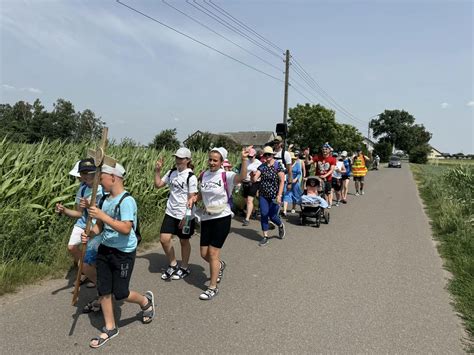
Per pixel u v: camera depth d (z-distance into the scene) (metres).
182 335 3.71
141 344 3.51
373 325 4.03
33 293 4.48
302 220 9.39
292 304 4.51
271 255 6.58
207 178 4.70
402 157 100.81
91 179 4.10
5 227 5.16
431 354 3.49
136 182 8.06
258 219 9.82
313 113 51.06
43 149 6.87
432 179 21.19
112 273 3.61
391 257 6.56
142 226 7.33
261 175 7.37
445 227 8.59
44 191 5.84
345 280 5.38
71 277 5.00
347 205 12.88
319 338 3.73
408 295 4.86
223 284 5.12
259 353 3.43
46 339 3.51
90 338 3.57
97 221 3.64
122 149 9.33
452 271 5.82
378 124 117.31
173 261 5.36
